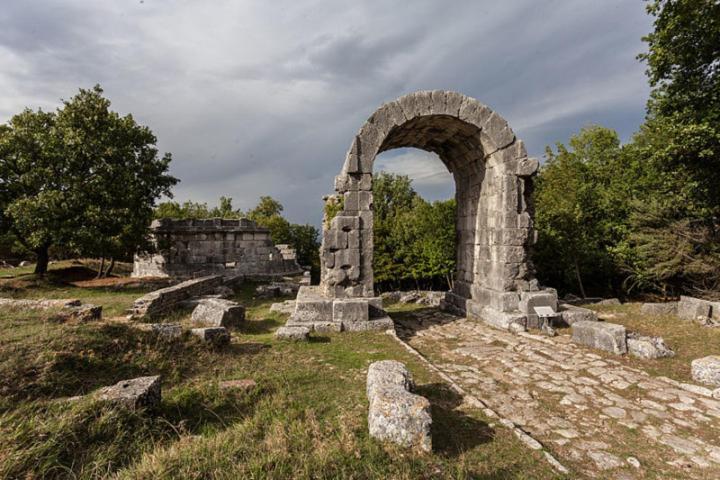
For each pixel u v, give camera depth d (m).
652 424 5.30
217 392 5.48
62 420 4.00
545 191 23.86
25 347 5.87
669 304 12.32
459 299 13.55
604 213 22.38
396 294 17.44
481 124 11.52
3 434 3.76
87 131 18.69
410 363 7.42
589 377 7.04
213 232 25.38
